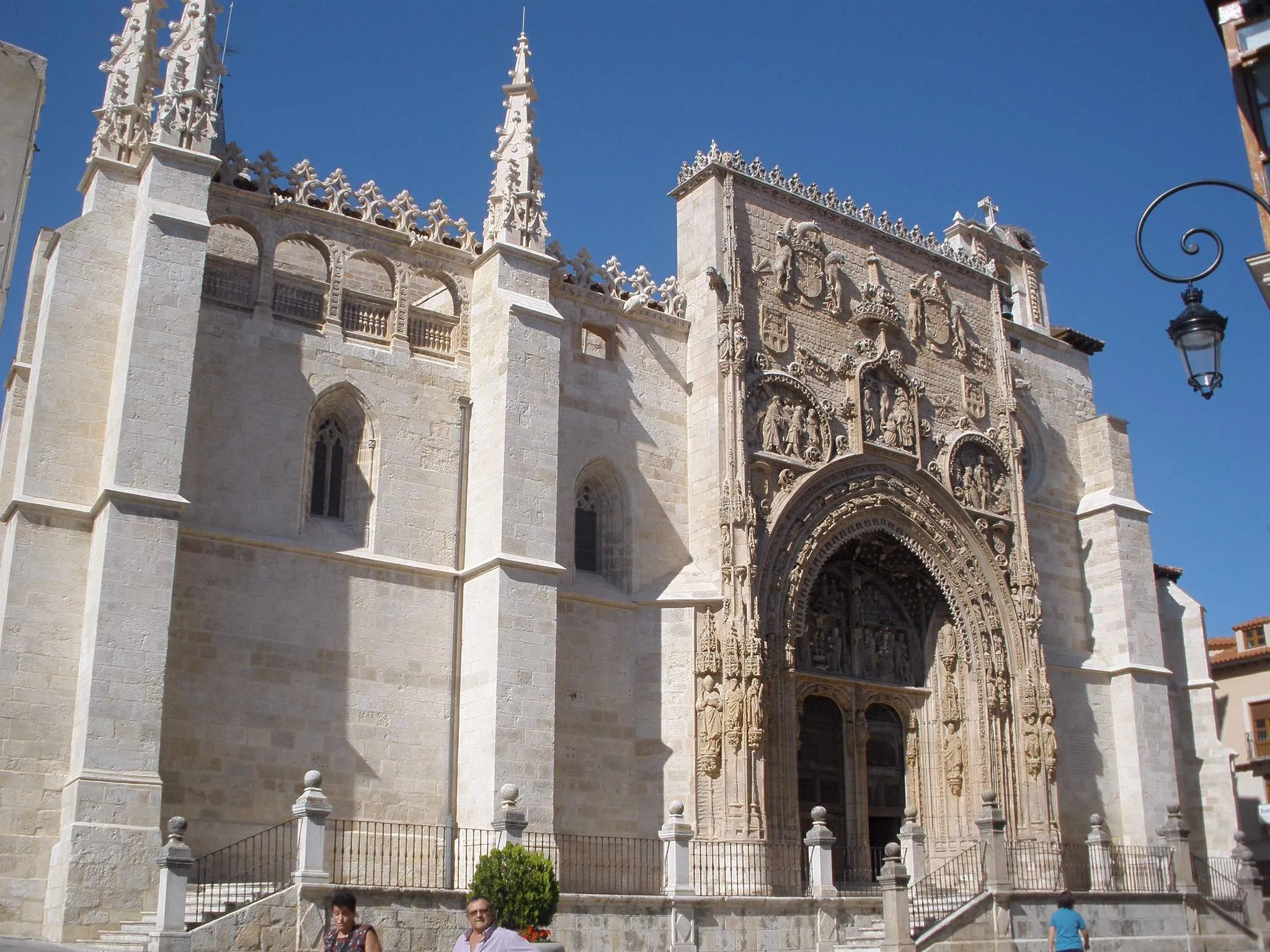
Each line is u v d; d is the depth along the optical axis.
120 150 34.25
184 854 24.23
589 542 40.72
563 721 37.28
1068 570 52.94
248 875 31.14
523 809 33.31
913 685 47.66
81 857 27.23
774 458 41.91
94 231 33.06
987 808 37.53
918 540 45.91
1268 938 43.84
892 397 46.56
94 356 32.31
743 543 39.91
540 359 37.31
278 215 36.28
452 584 36.28
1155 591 53.38
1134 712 50.53
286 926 25.16
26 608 29.92
